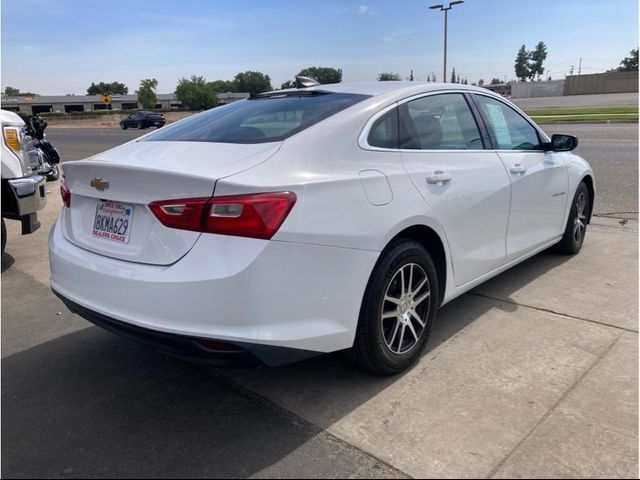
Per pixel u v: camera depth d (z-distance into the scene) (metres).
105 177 2.77
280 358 2.53
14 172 5.20
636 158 10.95
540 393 2.86
